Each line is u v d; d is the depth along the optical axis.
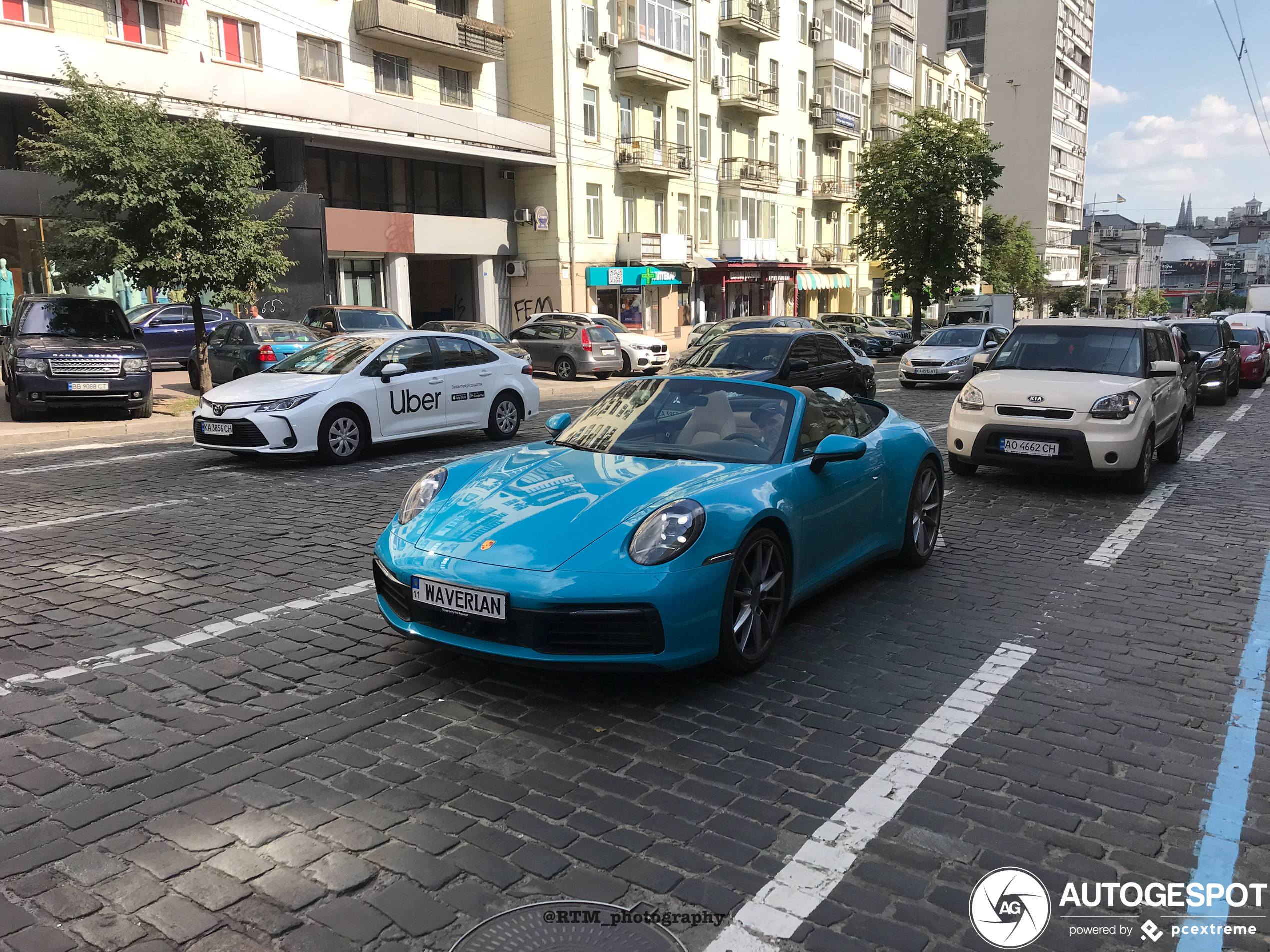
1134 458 8.34
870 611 5.18
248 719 3.68
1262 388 22.02
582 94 32.81
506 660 3.71
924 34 87.12
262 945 2.35
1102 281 111.56
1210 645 4.70
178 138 13.88
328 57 26.12
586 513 3.96
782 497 4.36
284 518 7.25
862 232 40.09
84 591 5.32
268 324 15.66
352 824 2.92
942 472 6.30
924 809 3.08
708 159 39.78
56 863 2.69
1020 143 83.38
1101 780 3.29
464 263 32.25
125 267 13.66
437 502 4.32
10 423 12.49
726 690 4.03
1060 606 5.33
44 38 19.70
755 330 12.48
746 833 2.91
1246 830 2.99
